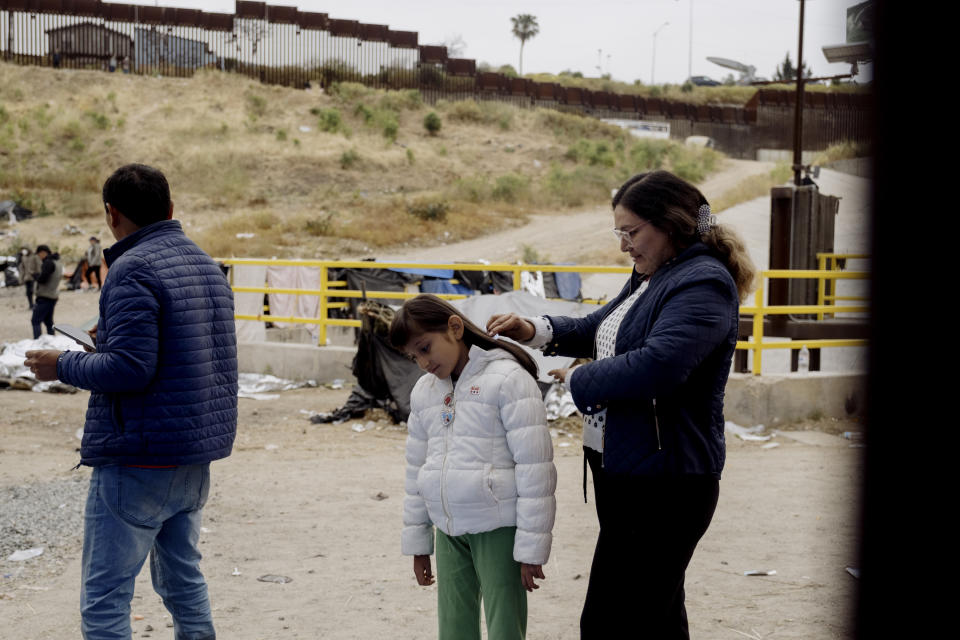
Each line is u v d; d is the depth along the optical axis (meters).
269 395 11.62
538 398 3.09
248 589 4.92
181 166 40.81
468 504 3.05
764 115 68.38
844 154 35.03
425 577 3.34
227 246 31.06
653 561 2.83
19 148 41.44
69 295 24.33
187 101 49.91
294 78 56.97
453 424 3.12
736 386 9.73
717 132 67.81
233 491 7.06
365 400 10.09
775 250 12.12
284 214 36.50
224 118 48.09
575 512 6.61
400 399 9.78
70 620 4.43
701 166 53.41
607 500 2.94
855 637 3.37
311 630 4.35
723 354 2.82
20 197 36.56
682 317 2.71
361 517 6.39
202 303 3.39
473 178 45.03
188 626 3.54
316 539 5.86
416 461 3.29
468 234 35.81
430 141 52.41
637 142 58.47
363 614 4.57
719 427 2.88
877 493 3.27
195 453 3.30
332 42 58.28
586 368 2.83
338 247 32.09
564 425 9.46
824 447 8.87
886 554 3.28
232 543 5.75
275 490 7.12
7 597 4.72
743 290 2.95
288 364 12.66
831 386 10.02
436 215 37.16
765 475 7.68
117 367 3.13
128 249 3.37
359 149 46.41
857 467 7.95
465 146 52.19
